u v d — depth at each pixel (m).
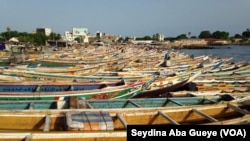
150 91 17.55
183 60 38.06
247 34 154.00
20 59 30.48
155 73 23.45
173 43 119.88
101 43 103.19
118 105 12.38
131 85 16.02
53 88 15.83
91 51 55.25
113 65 29.89
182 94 15.84
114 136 8.20
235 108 11.48
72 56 41.34
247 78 23.53
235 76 24.23
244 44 130.38
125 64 30.78
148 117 10.70
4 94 13.13
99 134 8.12
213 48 107.88
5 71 19.17
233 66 30.67
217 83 20.23
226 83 20.41
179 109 11.21
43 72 20.69
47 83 16.06
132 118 10.50
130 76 21.12
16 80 17.56
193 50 99.06
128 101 12.57
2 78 17.59
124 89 15.62
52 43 97.12
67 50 57.19
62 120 9.92
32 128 9.74
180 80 20.38
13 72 19.23
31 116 9.77
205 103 13.34
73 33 146.12
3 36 83.19
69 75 19.83
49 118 9.57
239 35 154.88
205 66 30.20
